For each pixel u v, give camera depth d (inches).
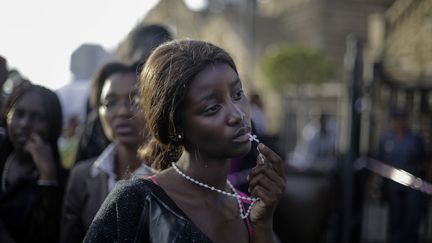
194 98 51.6
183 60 52.2
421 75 291.4
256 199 56.2
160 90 52.8
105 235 51.9
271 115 674.8
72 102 280.1
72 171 96.0
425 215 247.3
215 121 51.6
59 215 106.0
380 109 279.6
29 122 110.3
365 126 254.1
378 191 281.9
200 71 51.8
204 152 53.3
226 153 52.6
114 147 95.2
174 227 50.4
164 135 54.9
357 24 888.3
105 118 93.2
